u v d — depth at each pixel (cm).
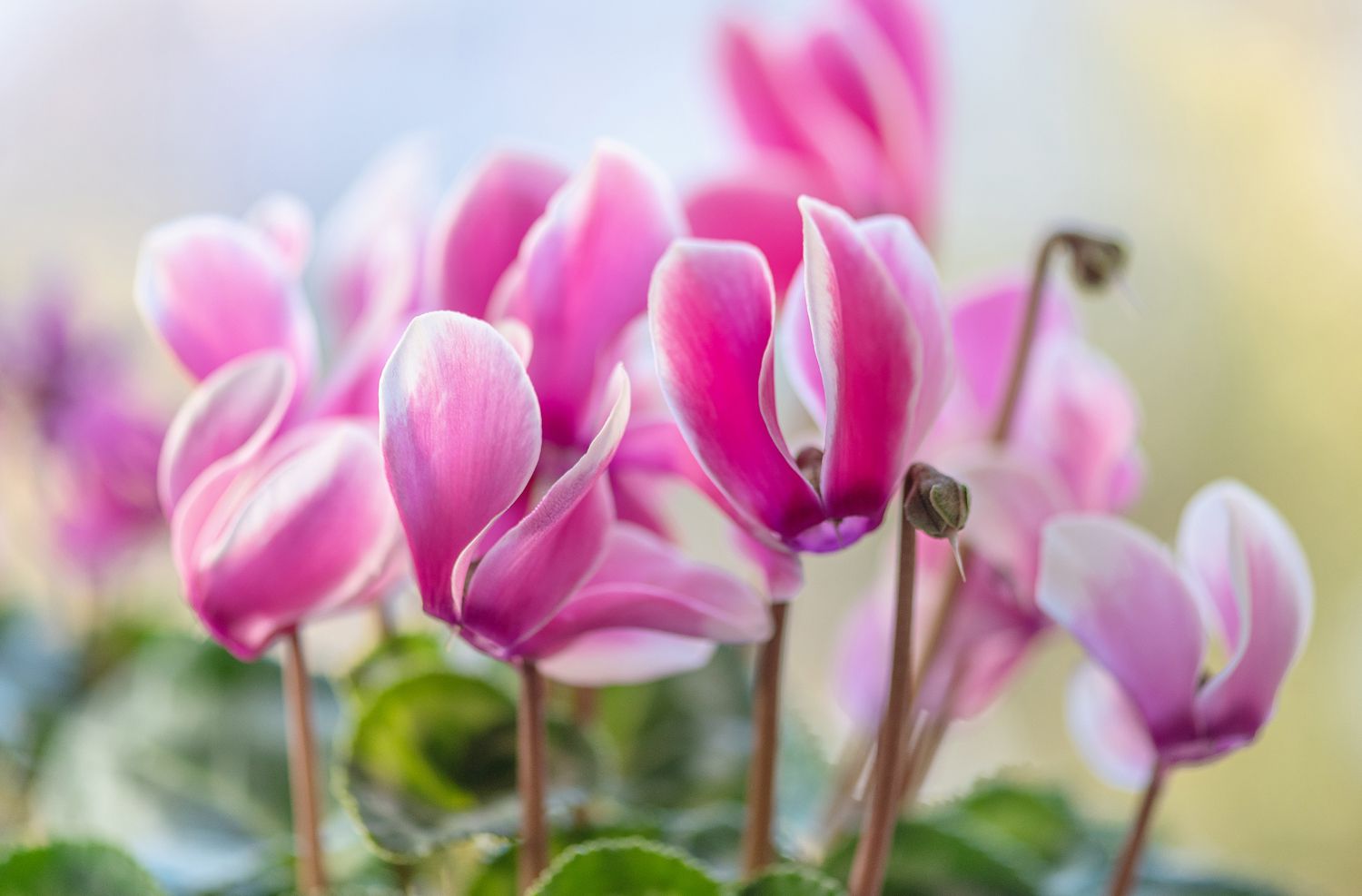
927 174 48
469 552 40
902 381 40
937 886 47
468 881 49
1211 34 143
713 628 41
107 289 136
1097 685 49
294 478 42
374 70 143
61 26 139
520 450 40
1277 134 142
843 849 47
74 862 46
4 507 78
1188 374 142
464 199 43
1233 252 143
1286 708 137
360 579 43
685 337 40
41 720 68
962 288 49
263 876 50
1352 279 140
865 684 51
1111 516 48
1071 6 143
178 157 143
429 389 39
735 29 48
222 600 42
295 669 45
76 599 78
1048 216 144
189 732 53
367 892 47
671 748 52
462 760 47
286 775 53
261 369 42
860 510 40
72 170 140
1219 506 43
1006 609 47
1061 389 47
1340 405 139
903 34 48
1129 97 144
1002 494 45
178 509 42
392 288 44
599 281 42
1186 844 123
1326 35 141
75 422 71
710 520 90
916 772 48
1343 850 132
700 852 48
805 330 42
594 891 43
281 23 143
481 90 143
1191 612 42
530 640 41
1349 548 139
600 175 42
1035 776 60
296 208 46
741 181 45
